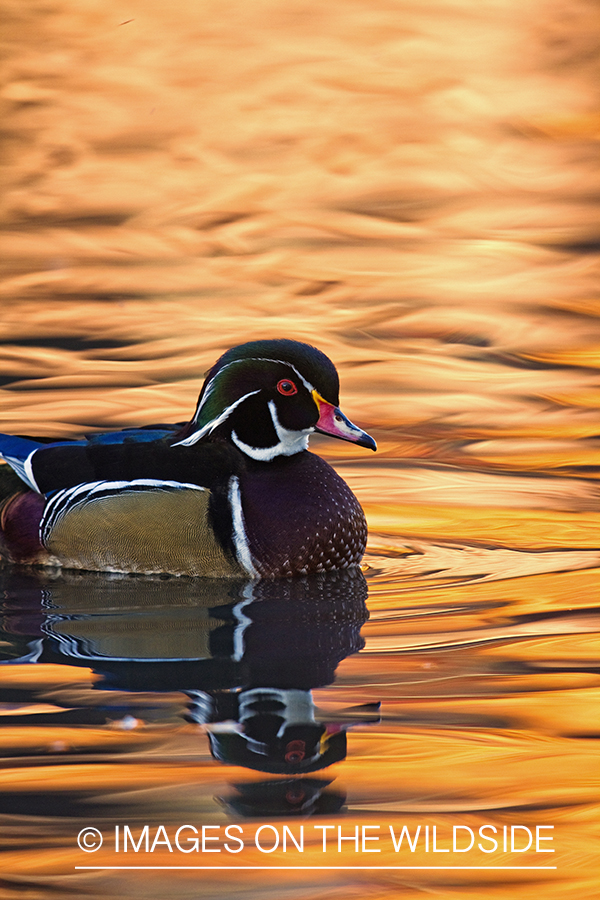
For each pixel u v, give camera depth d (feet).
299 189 93.40
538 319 65.77
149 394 54.19
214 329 63.82
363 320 65.62
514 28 143.23
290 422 37.29
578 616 31.86
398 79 124.98
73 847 20.71
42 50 134.51
